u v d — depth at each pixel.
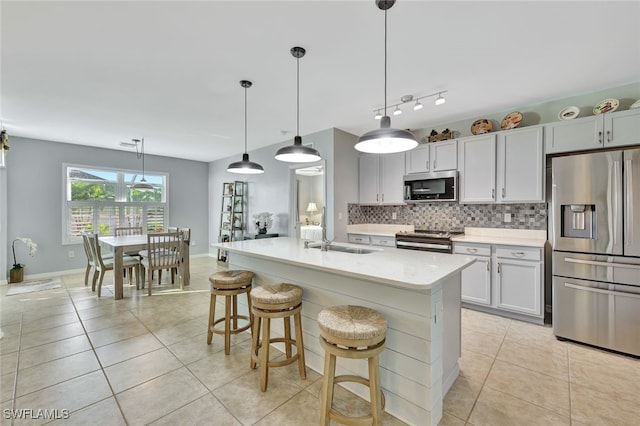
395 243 4.06
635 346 2.32
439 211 4.25
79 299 3.75
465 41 2.12
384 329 1.52
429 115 3.77
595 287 2.49
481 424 1.61
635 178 2.32
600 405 1.76
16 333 2.74
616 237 2.40
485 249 3.25
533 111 3.39
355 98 3.19
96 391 1.88
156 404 1.76
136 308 3.43
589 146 2.83
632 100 2.82
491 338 2.67
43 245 4.95
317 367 2.16
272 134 4.68
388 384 1.73
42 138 4.84
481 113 3.71
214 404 1.76
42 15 1.79
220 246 2.76
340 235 4.46
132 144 5.31
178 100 3.21
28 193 4.80
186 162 6.79
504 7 1.75
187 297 3.86
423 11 1.79
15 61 2.35
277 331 2.54
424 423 1.58
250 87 2.89
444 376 1.86
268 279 2.59
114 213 5.72
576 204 2.57
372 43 2.14
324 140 4.45
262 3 1.71
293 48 2.20
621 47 2.19
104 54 2.27
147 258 4.23
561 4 1.73
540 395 1.86
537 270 2.94
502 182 3.42
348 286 1.95
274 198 5.43
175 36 2.04
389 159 4.45
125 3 1.70
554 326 2.69
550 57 2.34
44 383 1.96
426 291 1.58
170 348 2.46
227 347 2.35
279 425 1.60
